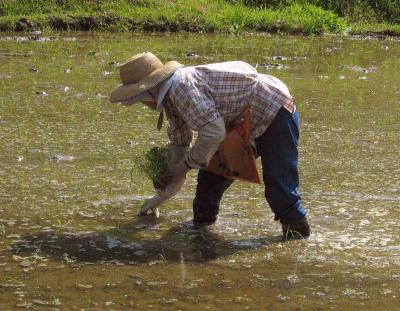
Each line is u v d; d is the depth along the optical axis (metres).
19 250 6.94
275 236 7.43
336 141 11.33
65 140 10.81
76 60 17.75
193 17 24.03
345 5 28.17
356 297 6.15
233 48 20.69
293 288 6.29
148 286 6.26
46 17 22.72
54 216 7.81
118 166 9.61
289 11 26.61
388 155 10.59
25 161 9.70
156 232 7.49
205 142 6.54
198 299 6.05
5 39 20.64
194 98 6.52
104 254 6.91
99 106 13.11
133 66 6.69
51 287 6.21
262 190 8.88
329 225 7.74
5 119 11.95
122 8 24.44
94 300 5.99
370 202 8.49
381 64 19.28
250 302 6.01
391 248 7.17
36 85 14.73
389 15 28.31
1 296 6.02
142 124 11.95
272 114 6.84
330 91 15.38
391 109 13.80
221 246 7.17
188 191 8.73
